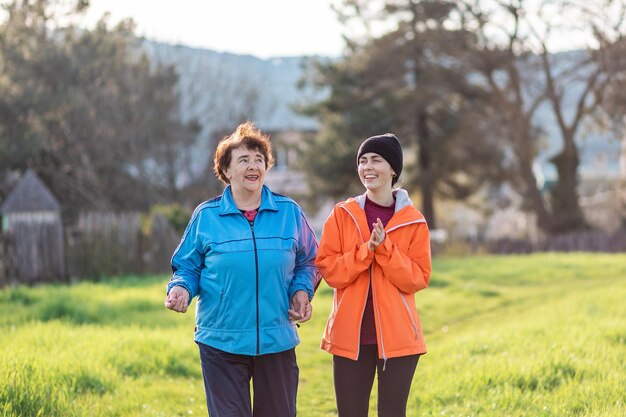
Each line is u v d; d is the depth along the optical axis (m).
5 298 13.46
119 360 7.99
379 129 42.28
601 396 6.36
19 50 37.31
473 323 12.57
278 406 4.94
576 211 41.81
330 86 43.00
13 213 26.11
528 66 39.41
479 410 6.40
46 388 6.28
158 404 6.83
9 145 35.72
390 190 5.27
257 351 4.85
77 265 20.25
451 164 44.59
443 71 41.00
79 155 38.84
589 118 43.00
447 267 22.33
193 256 5.02
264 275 4.88
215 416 4.85
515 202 50.84
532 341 8.93
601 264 22.38
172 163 41.78
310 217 47.47
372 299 5.07
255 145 5.02
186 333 10.38
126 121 39.78
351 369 5.08
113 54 39.28
